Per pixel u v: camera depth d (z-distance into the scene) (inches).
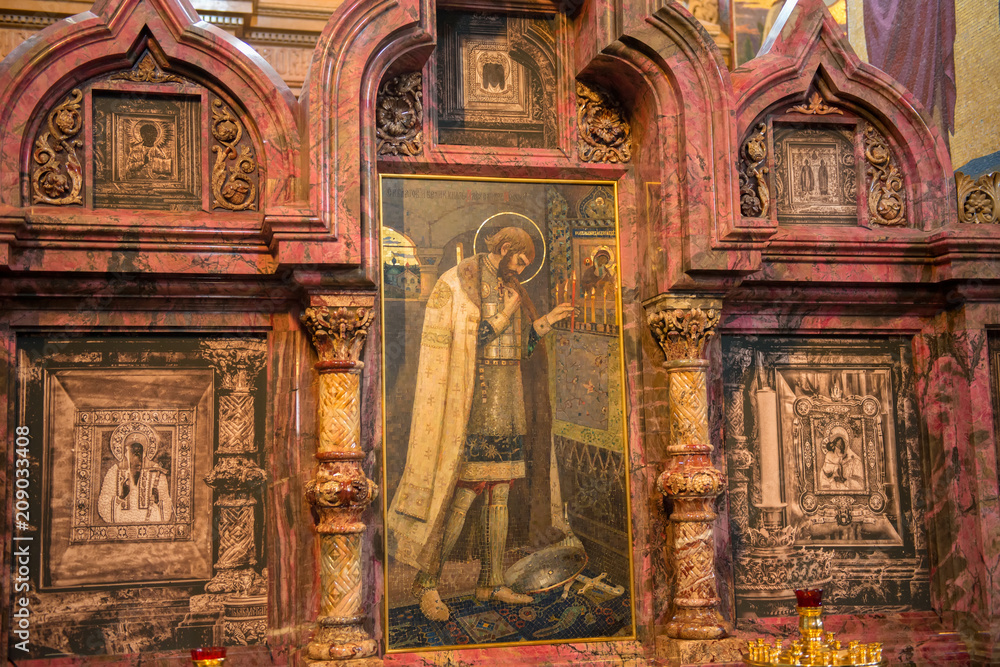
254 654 128.9
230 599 130.0
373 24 133.3
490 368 140.9
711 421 144.3
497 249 143.9
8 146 125.2
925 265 151.4
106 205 131.4
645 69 141.7
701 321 138.7
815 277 147.6
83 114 131.5
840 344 153.8
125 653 126.0
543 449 140.7
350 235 127.5
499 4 148.2
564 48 149.6
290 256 125.3
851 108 155.3
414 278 140.5
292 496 131.6
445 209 143.0
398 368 138.2
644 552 140.5
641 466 142.6
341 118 129.9
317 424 132.5
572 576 138.5
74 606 125.3
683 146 139.1
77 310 129.3
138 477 129.9
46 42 128.5
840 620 146.1
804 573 146.9
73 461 128.0
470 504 137.4
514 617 136.1
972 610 145.9
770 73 149.8
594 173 148.1
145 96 134.5
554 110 148.9
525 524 138.6
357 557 127.0
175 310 132.9
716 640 132.4
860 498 149.9
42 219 123.4
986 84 194.1
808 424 150.6
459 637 134.1
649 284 143.3
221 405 133.6
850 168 155.4
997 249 147.9
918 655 143.4
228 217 133.6
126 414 130.6
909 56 207.0
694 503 135.8
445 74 146.3
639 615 138.8
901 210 154.6
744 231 136.0
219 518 131.4
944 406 152.4
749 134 150.5
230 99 136.5
